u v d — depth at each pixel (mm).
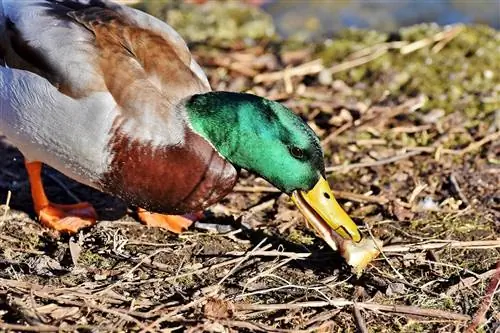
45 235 10047
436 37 15312
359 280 9375
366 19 16703
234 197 11023
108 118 8805
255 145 8906
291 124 8844
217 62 14562
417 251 9883
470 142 12375
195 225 10328
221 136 8969
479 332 8617
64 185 11148
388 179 11516
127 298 8758
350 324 8664
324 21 16562
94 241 9891
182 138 8922
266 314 8727
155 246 9867
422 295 9102
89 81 8836
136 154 8867
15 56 9234
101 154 8930
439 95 13664
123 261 9484
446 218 10664
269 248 9930
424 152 12117
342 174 11625
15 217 10312
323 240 10086
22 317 8297
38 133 9219
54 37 9117
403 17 16844
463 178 11523
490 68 14555
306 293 9078
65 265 9430
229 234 10133
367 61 14703
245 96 8992
